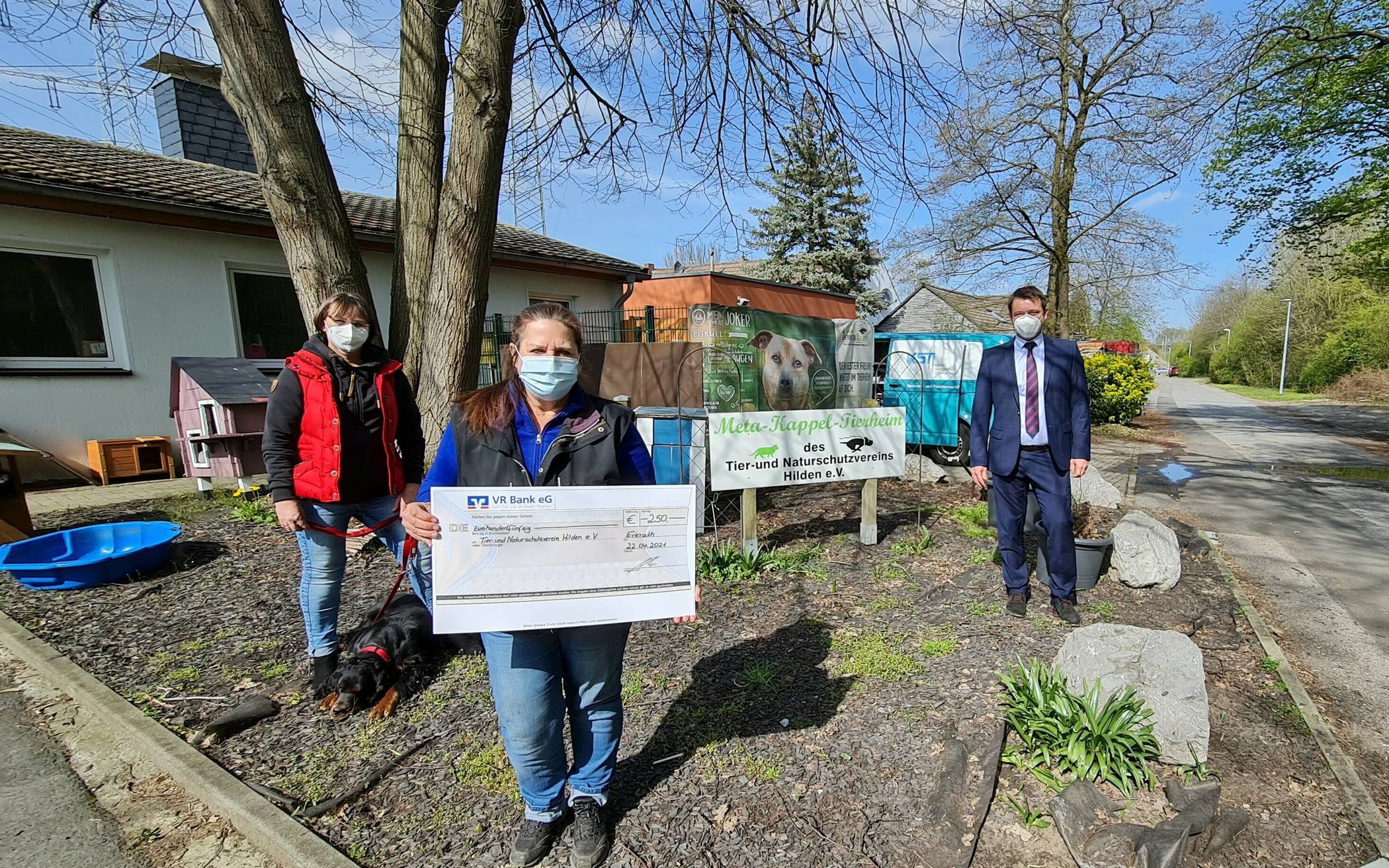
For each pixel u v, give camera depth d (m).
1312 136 12.78
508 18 4.59
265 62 4.54
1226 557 5.68
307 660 3.49
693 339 7.21
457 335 4.96
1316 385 31.16
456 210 4.81
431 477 2.03
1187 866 2.13
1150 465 10.71
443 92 5.29
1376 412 21.69
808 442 4.95
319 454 2.96
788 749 2.66
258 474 6.58
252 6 4.44
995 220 17.30
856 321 8.92
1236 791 2.50
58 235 7.44
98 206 7.58
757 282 14.86
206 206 8.21
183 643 3.67
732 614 3.99
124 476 7.75
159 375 8.27
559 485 1.94
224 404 6.28
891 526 5.90
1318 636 4.08
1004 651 3.49
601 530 1.93
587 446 1.96
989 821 2.31
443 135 5.34
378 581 4.54
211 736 2.81
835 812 2.31
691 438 5.60
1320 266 15.99
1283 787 2.53
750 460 4.71
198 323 8.58
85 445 7.70
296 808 2.37
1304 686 3.46
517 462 1.94
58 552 4.70
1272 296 37.34
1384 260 14.62
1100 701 2.71
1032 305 3.81
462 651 3.52
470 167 4.75
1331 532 6.51
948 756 2.52
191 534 5.57
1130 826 2.16
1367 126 12.11
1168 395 32.25
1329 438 14.47
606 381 7.55
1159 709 2.64
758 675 3.21
